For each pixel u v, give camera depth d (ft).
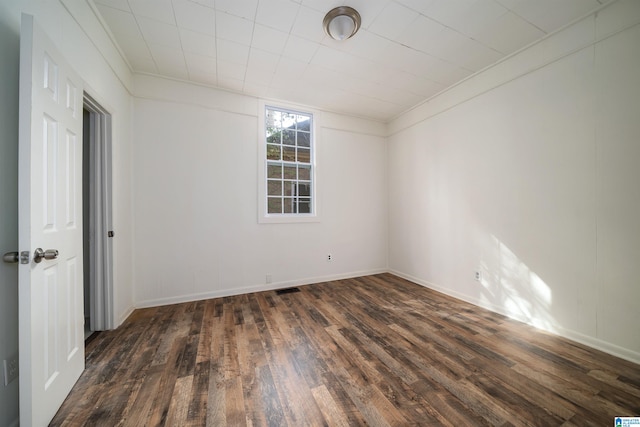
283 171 11.93
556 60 7.12
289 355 6.05
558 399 4.61
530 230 7.77
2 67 3.72
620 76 5.98
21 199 3.54
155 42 7.52
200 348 6.36
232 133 10.55
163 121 9.43
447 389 4.88
